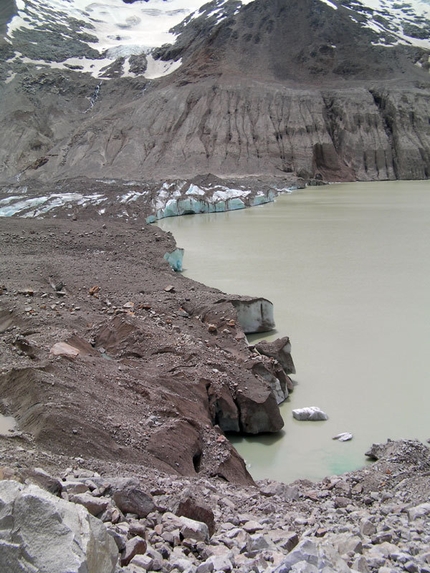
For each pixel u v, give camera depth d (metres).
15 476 6.27
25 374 10.81
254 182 63.31
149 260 25.20
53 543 4.25
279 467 11.42
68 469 7.68
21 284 19.47
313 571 4.93
